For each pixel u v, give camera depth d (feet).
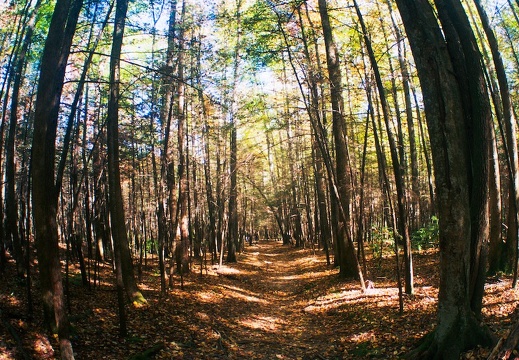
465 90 18.40
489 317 24.02
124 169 51.16
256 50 42.34
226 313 37.50
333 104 48.96
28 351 19.51
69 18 19.80
